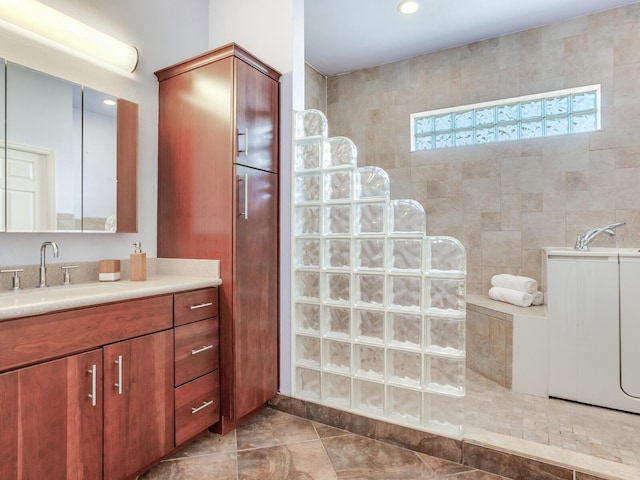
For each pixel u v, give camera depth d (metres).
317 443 1.80
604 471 1.41
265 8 2.21
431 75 3.56
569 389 2.30
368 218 1.92
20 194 1.53
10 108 1.50
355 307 1.94
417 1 2.73
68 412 1.21
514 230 3.21
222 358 1.85
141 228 2.01
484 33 3.21
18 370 1.09
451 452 1.65
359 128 3.91
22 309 1.09
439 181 3.52
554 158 3.05
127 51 1.88
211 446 1.76
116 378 1.36
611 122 2.87
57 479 1.18
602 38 2.89
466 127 3.46
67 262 1.72
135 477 1.51
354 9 2.82
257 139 1.96
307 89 3.76
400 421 1.80
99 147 1.81
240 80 1.83
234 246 1.82
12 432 1.08
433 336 1.75
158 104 2.09
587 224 2.94
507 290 2.87
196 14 2.36
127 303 1.41
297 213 2.14
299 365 2.12
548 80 3.09
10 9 1.47
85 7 1.77
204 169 1.90
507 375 2.51
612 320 2.20
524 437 1.86
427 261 1.76
